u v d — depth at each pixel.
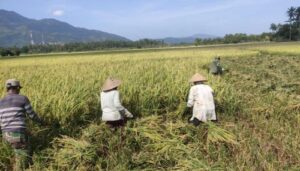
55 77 12.62
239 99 12.08
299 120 9.75
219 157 7.25
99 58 49.97
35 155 7.45
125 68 17.38
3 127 7.09
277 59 37.19
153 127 8.73
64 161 7.23
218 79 13.59
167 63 19.47
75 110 9.07
